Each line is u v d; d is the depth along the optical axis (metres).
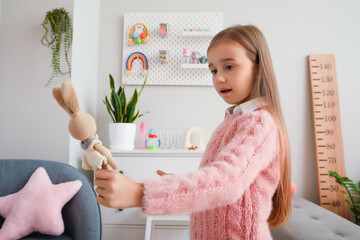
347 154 1.92
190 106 1.96
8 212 1.20
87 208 1.22
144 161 1.59
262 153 0.49
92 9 1.88
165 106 1.96
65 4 1.57
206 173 0.43
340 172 1.85
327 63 1.94
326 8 1.99
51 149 1.56
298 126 1.95
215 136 0.68
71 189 1.25
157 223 1.54
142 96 1.97
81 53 1.68
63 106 0.46
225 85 0.62
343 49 1.97
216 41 0.64
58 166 1.38
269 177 0.57
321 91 1.92
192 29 1.89
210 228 0.58
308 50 1.97
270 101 0.62
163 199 0.39
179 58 1.95
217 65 0.64
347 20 1.98
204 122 1.96
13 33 1.59
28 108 1.57
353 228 1.19
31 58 1.58
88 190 1.29
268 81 0.63
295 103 1.96
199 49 1.95
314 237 1.09
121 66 1.98
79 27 1.64
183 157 1.59
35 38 1.58
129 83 1.95
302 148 1.94
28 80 1.58
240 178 0.44
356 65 1.96
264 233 0.56
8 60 1.59
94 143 0.45
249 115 0.58
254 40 0.63
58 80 1.55
